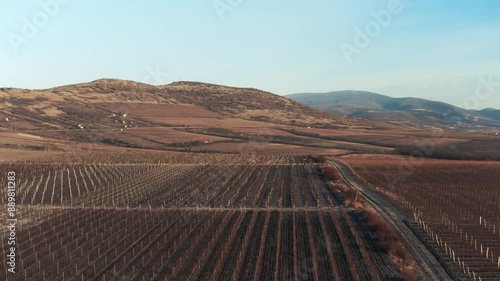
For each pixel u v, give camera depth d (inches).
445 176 3304.6
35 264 1350.9
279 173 3496.6
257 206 2229.3
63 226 1827.0
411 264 1425.9
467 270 1385.3
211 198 2456.9
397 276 1288.1
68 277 1262.3
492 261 1466.5
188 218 1964.8
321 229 1779.0
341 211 2106.3
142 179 3152.1
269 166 3929.6
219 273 1289.4
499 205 2306.8
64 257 1427.2
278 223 1865.2
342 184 2972.4
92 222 1895.9
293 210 2126.0
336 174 3319.4
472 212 2146.9
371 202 2389.3
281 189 2758.4
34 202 2340.1
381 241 1611.7
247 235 1678.2
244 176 3314.5
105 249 1524.4
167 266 1348.4
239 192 2645.2
